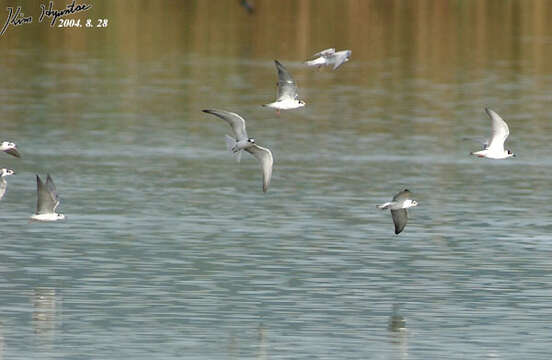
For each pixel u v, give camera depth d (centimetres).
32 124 5897
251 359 2920
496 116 3312
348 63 7444
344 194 4694
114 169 5053
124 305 3294
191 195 4638
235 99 6581
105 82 6938
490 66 7488
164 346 2997
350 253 3844
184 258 3750
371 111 6400
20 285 3453
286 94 3164
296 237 4025
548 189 4862
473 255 3844
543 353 2994
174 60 7475
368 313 3262
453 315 3256
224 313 3241
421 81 7100
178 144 5612
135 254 3791
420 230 4159
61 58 7525
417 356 2959
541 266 3728
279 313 3250
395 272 3634
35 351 2948
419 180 4966
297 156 5381
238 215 4331
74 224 4153
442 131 5966
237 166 5203
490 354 2980
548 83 7081
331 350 2991
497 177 5066
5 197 4550
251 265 3688
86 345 3000
